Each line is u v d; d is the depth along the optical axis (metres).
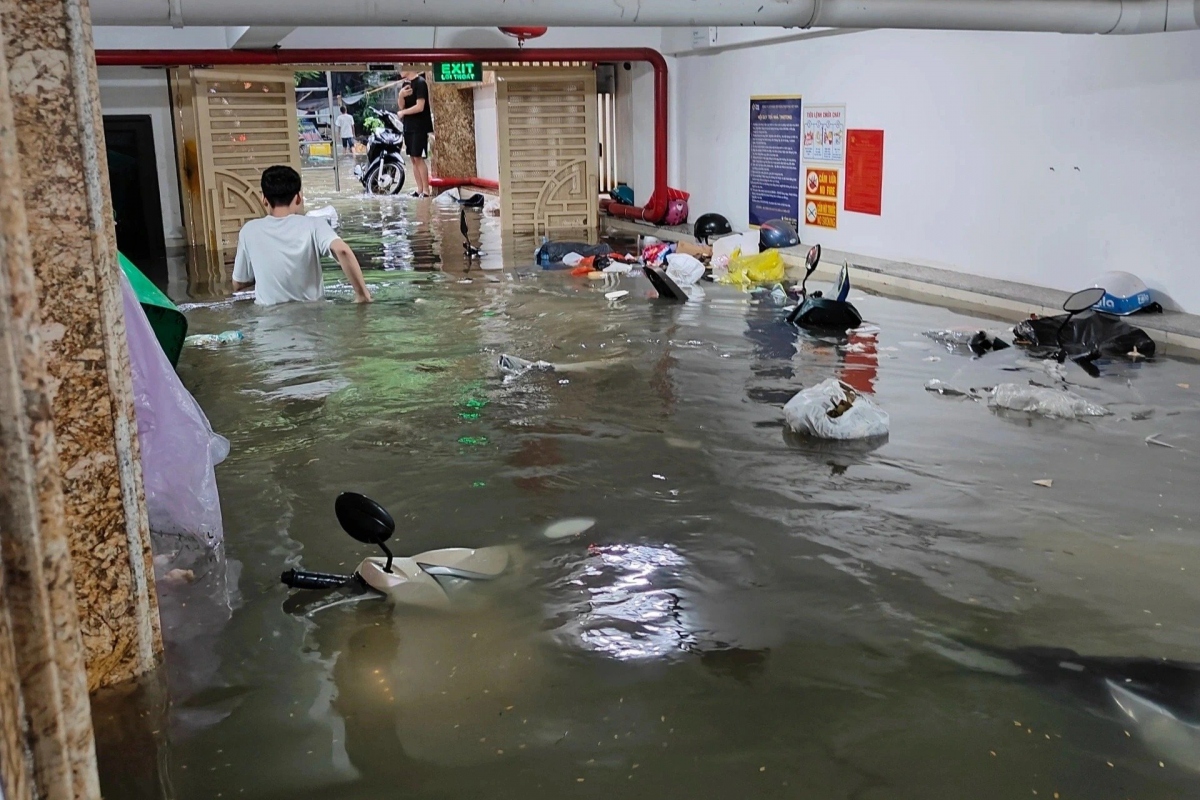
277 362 5.86
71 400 2.30
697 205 13.12
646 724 2.32
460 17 5.55
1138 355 5.95
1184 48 6.36
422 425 4.64
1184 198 6.50
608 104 15.22
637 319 7.07
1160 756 2.18
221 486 3.91
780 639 2.70
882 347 6.18
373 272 9.38
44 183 2.13
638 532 3.41
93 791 1.02
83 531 2.38
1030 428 4.53
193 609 2.93
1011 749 2.21
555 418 4.73
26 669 0.93
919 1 5.92
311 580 3.04
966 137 8.25
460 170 21.02
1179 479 3.87
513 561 3.20
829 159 10.14
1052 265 7.59
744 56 11.55
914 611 2.85
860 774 2.13
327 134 27.28
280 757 2.21
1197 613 2.82
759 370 5.61
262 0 5.29
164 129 12.29
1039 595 2.93
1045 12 6.04
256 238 7.66
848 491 3.77
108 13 5.20
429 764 2.18
